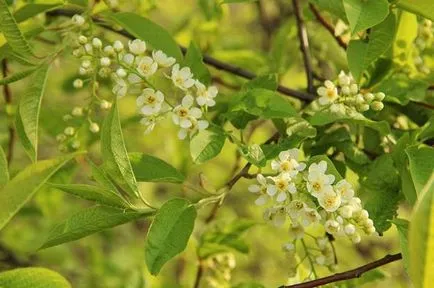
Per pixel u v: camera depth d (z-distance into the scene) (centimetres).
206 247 98
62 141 89
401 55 91
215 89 83
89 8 88
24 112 81
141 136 124
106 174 77
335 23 101
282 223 80
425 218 70
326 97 85
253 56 110
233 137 82
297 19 98
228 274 98
